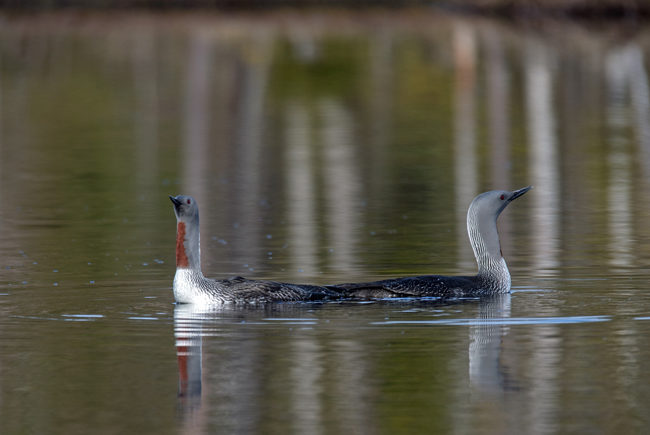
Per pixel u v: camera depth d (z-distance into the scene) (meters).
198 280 12.16
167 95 41.59
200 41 57.53
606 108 36.31
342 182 23.88
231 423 8.36
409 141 30.42
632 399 8.76
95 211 20.50
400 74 46.88
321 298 12.27
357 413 8.52
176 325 11.23
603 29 59.19
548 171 25.12
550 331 10.81
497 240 12.67
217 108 38.38
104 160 27.30
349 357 9.96
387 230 18.17
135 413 8.59
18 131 32.66
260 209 20.64
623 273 13.98
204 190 23.05
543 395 8.91
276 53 53.69
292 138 31.33
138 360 9.97
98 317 11.62
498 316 11.44
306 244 16.95
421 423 8.30
